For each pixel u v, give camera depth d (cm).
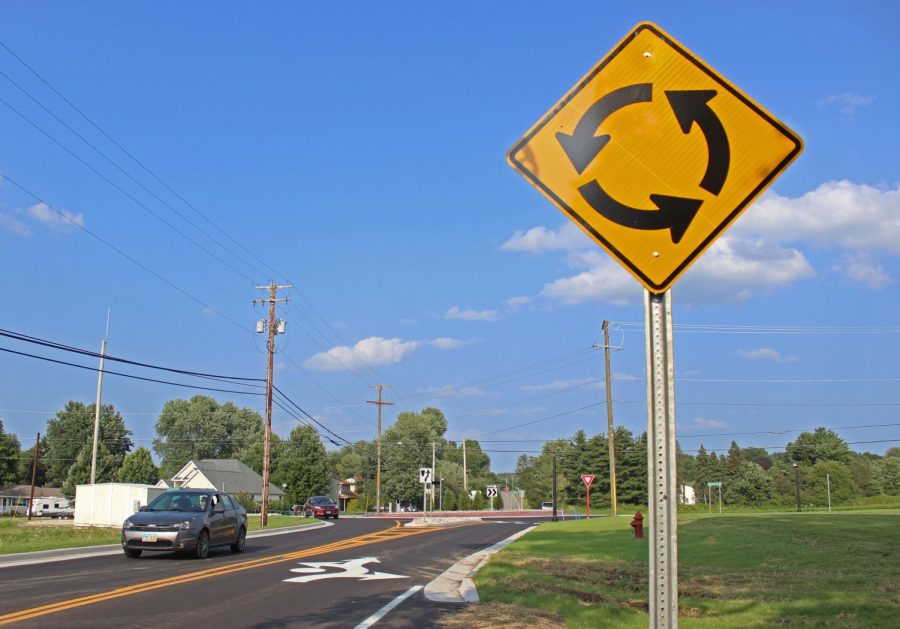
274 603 1114
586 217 394
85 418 9706
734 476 9181
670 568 358
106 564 1633
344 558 1859
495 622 941
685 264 384
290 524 3538
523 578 1393
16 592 1182
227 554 1950
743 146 388
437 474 9750
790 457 10225
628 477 8019
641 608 1055
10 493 9569
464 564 1750
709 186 388
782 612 1004
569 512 7162
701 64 394
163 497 1914
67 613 998
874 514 3002
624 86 398
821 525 2281
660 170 391
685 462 10912
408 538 2694
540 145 402
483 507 10081
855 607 1013
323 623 952
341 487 11262
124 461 8456
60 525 3906
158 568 1566
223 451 10825
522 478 12431
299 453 8319
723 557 1691
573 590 1236
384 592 1242
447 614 1014
